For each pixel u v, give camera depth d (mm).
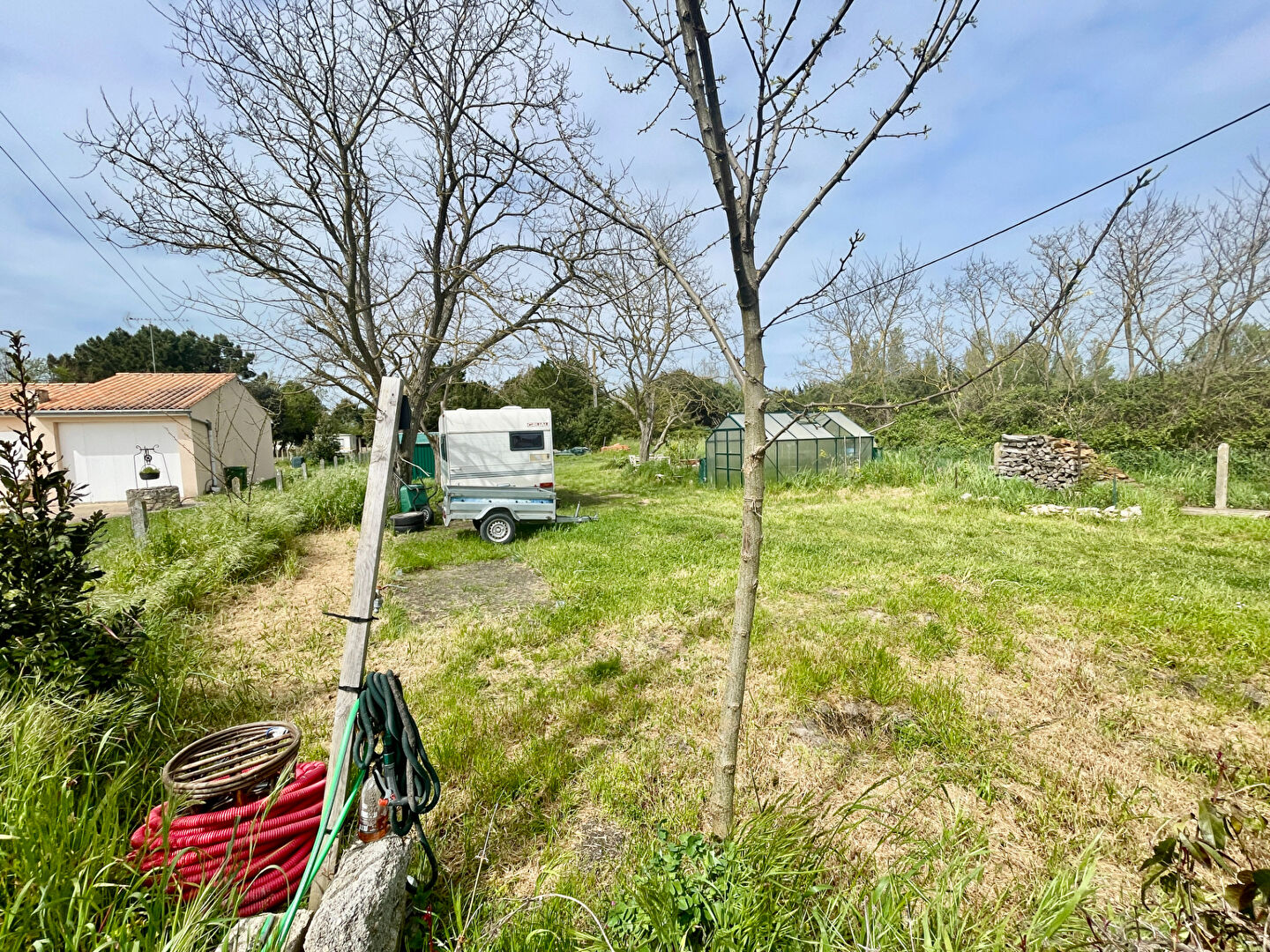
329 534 11180
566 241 10297
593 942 1895
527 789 3010
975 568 7121
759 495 2158
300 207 11805
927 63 1688
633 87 2164
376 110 11430
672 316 19828
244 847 1961
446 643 5270
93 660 2846
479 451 10414
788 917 1845
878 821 2742
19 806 1854
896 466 15836
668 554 8539
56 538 2885
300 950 1626
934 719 3648
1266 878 1227
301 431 35406
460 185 12391
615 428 42312
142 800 2336
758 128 1957
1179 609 5441
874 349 30922
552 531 10812
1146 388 19875
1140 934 1583
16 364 2861
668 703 3984
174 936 1540
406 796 1991
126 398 17938
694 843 2127
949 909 1788
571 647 5074
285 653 5023
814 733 3615
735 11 1823
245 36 10195
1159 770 3182
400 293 11328
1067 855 2525
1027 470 14477
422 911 2033
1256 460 14078
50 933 1565
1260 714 3693
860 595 6203
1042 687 4141
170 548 7156
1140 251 22828
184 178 10375
